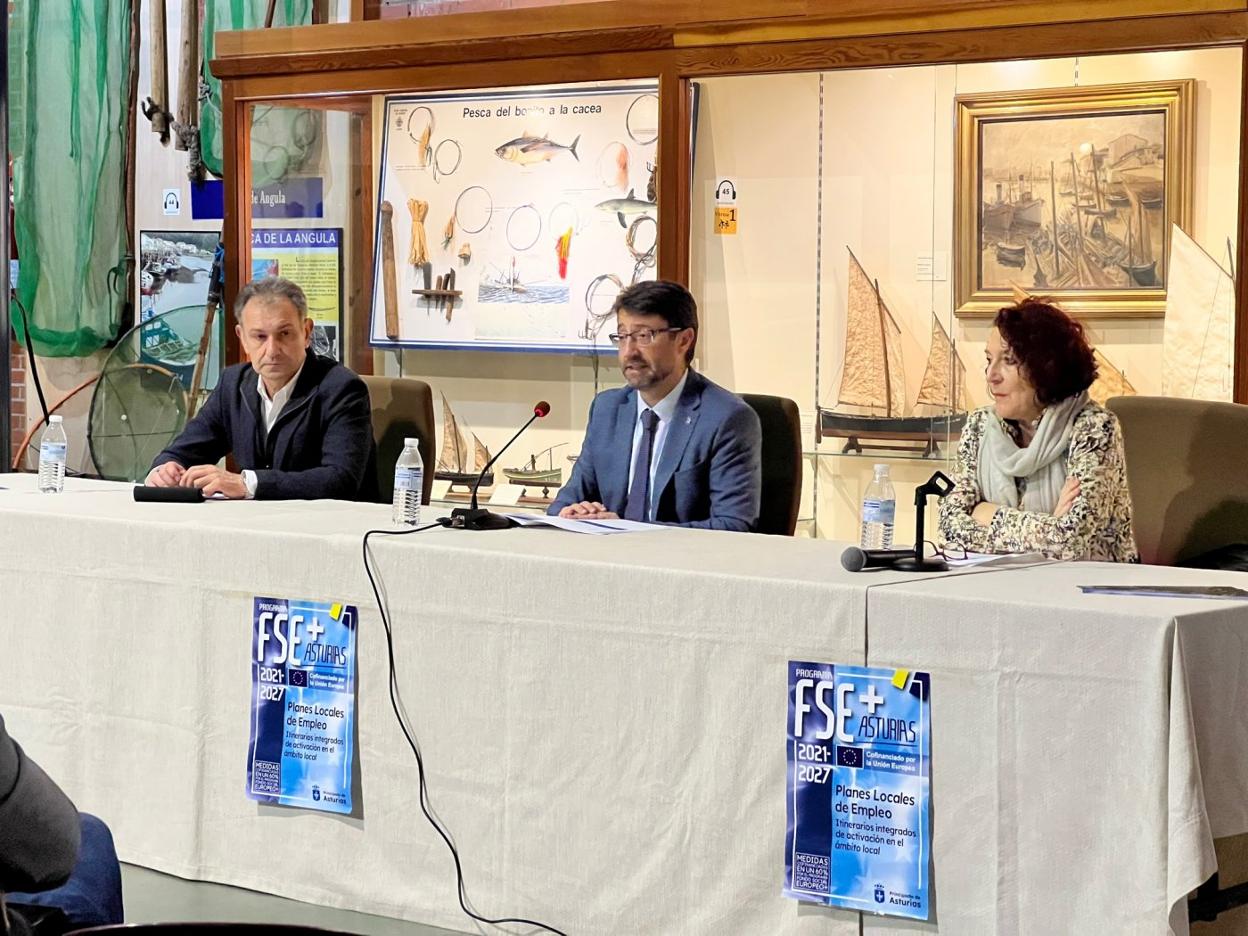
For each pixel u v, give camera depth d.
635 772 2.54
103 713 3.09
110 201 6.60
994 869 2.22
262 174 5.32
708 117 4.75
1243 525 3.57
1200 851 2.03
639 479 3.72
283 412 4.09
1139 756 2.10
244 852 2.95
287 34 5.21
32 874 1.37
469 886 2.72
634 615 2.52
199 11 6.39
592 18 4.81
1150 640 2.08
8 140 6.63
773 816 2.41
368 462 4.10
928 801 2.27
